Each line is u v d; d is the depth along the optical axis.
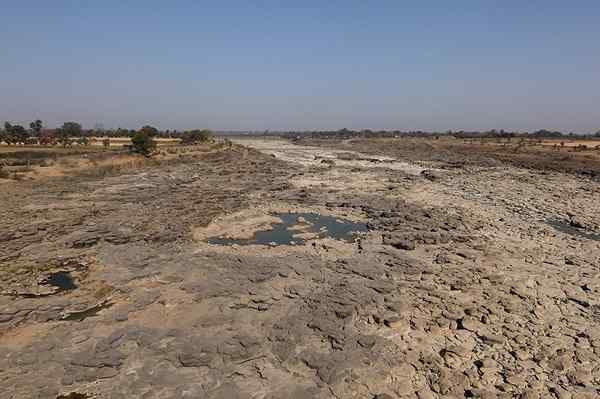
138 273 15.88
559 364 10.31
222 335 11.50
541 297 14.33
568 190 37.50
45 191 33.44
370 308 13.30
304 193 35.78
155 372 9.83
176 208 28.38
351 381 9.60
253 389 9.30
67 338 11.20
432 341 11.52
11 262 17.19
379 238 21.98
